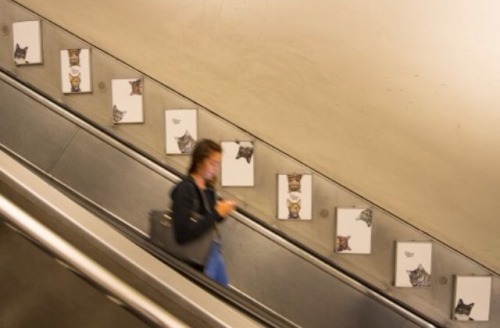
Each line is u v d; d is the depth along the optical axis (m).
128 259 0.98
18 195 1.02
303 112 3.87
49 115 3.94
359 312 3.62
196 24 3.92
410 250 3.71
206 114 3.84
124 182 3.78
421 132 3.78
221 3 3.87
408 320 3.60
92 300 1.13
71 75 3.94
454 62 3.69
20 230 0.98
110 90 3.93
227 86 3.92
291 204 3.75
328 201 3.74
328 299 3.63
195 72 3.96
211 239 2.36
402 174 3.83
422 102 3.75
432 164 3.80
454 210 3.81
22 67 4.05
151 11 3.98
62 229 1.00
